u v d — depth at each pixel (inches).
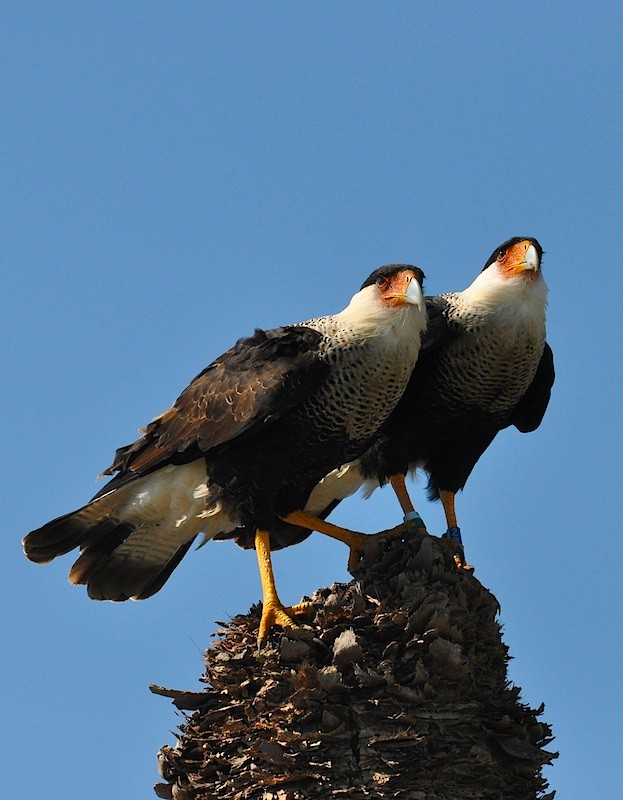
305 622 469.4
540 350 585.6
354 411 534.0
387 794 411.8
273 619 466.6
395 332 534.0
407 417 577.0
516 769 435.5
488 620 462.3
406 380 542.0
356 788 412.8
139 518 568.1
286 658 444.1
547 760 437.4
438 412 577.9
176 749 446.6
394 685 428.5
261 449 535.2
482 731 435.8
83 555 577.6
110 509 566.6
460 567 487.8
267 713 434.0
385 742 418.9
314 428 534.0
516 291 573.3
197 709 453.7
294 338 537.3
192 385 557.6
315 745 421.7
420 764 418.9
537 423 628.1
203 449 538.0
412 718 424.2
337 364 531.2
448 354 575.2
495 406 583.5
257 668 448.1
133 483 558.3
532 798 437.1
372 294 540.7
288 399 527.5
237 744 437.1
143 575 584.4
